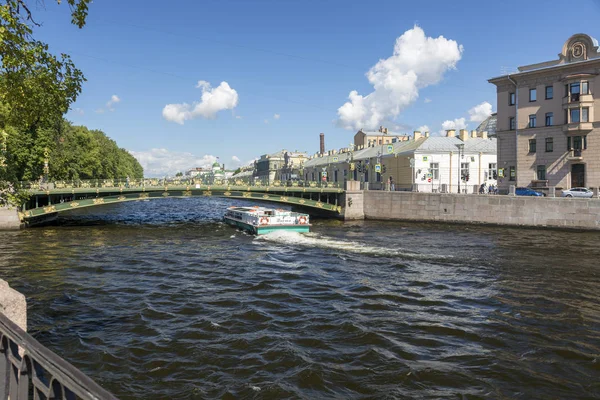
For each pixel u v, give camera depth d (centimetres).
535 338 1166
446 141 5562
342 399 845
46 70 928
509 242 2838
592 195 3656
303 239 2992
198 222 4247
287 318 1310
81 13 836
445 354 1060
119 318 1298
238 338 1135
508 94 4588
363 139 9175
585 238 2995
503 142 4631
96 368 962
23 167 2748
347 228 3659
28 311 1362
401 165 5612
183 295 1555
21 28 805
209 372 947
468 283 1759
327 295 1575
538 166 4316
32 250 2498
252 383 898
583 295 1580
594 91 3931
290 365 983
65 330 1194
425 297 1553
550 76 4209
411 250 2539
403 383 912
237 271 1967
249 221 3438
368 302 1488
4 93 899
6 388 385
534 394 880
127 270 1977
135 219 4619
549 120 4244
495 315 1359
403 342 1131
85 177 6269
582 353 1071
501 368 986
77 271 1947
